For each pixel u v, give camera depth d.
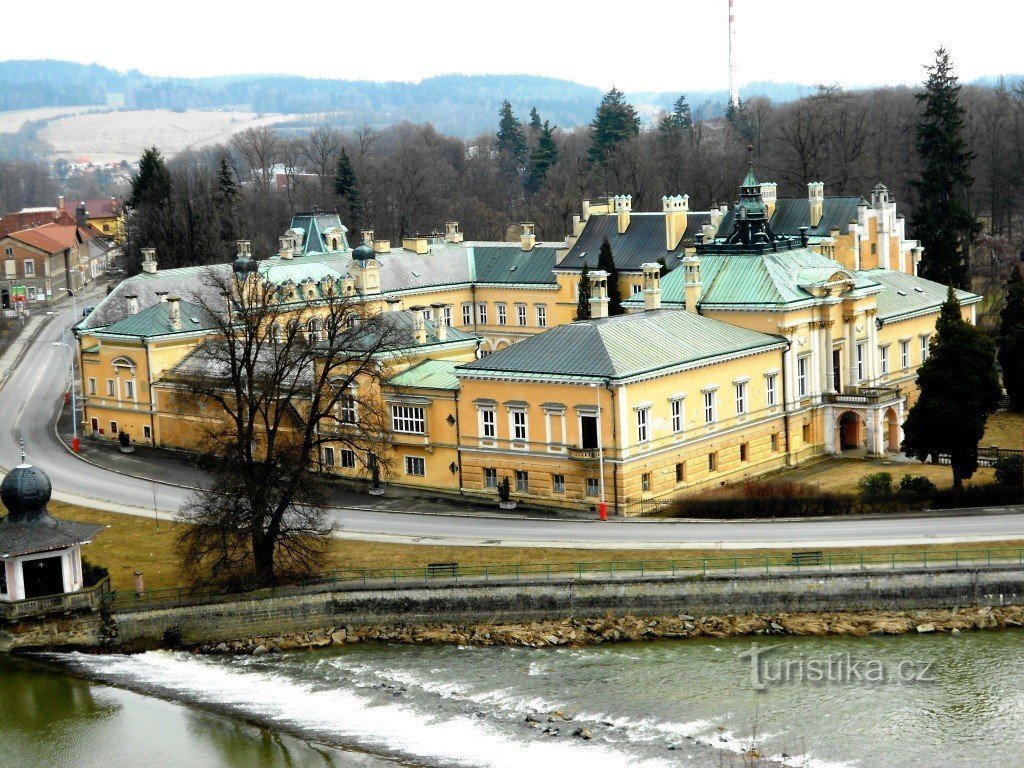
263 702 117.50
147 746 110.44
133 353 198.00
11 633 126.69
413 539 145.50
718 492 154.50
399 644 128.38
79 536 128.62
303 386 148.25
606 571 131.25
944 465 174.38
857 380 189.62
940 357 156.62
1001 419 196.38
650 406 156.75
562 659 122.94
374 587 131.12
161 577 137.12
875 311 192.00
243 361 138.88
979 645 122.12
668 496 159.75
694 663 120.56
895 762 101.88
